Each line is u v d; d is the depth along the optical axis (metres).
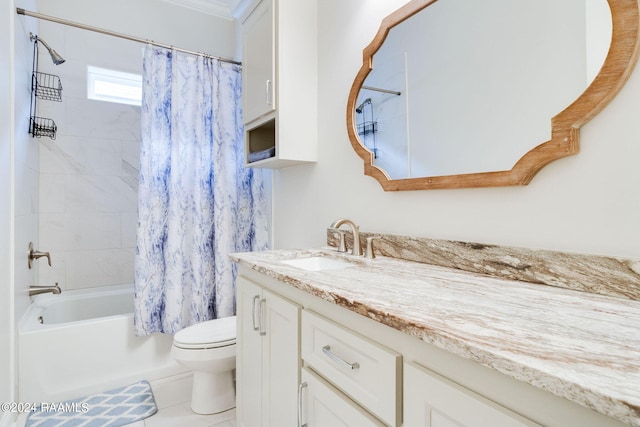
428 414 0.58
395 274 1.00
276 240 2.26
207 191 2.19
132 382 1.98
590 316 0.61
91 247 2.46
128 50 2.54
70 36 2.35
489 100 0.99
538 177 0.90
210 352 1.62
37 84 2.12
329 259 1.46
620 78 0.73
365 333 0.74
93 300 2.31
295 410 0.98
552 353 0.46
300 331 0.97
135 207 2.63
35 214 2.16
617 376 0.39
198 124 2.13
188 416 1.69
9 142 1.48
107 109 2.52
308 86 1.78
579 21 0.80
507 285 0.86
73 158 2.39
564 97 0.83
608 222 0.77
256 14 1.89
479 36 1.02
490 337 0.51
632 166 0.73
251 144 2.09
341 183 1.65
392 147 1.33
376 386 0.68
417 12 1.23
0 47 1.34
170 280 2.00
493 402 0.49
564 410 0.42
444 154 1.13
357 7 1.54
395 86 1.32
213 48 2.84
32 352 1.71
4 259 1.40
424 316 0.61
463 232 1.09
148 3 2.59
